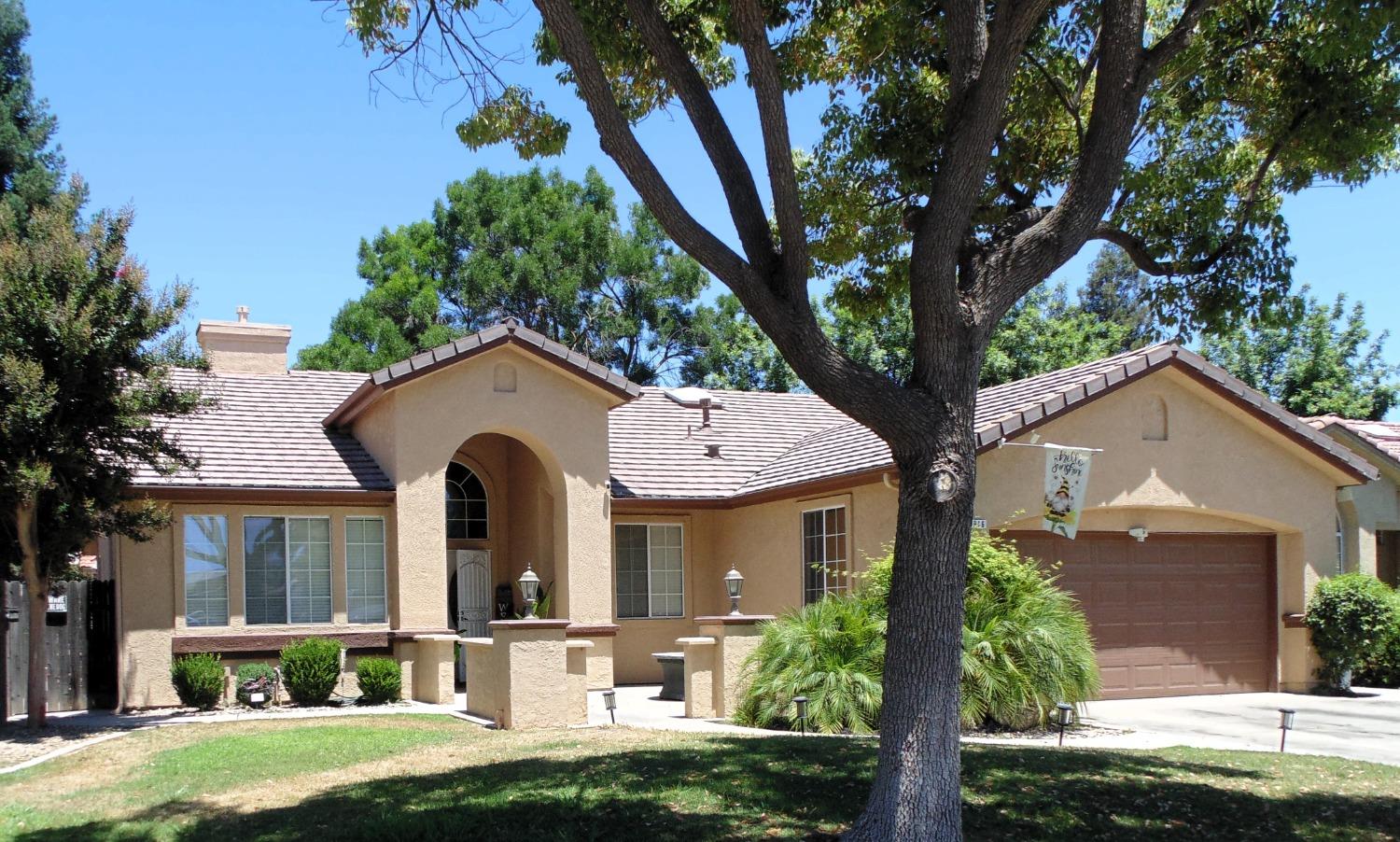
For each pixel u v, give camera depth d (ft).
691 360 135.95
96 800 34.96
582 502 64.34
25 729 49.11
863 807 30.96
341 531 61.11
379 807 31.60
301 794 34.37
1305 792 34.68
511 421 63.21
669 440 76.48
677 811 30.66
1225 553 63.26
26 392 45.24
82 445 48.21
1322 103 36.55
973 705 46.83
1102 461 58.85
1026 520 57.47
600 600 64.28
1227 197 39.83
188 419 63.98
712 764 35.99
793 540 66.44
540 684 47.47
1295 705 57.93
